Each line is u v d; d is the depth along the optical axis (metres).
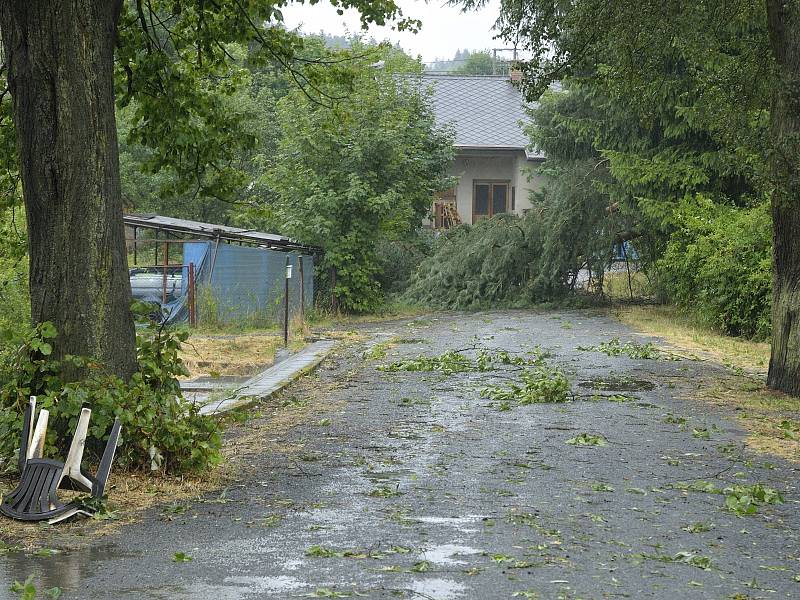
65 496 7.74
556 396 13.27
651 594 5.50
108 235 8.74
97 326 8.63
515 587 5.59
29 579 5.29
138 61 11.40
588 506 7.60
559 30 16.39
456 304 32.38
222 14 12.21
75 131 8.58
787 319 14.00
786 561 6.21
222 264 26.77
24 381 8.40
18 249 13.21
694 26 15.27
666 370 16.67
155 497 7.86
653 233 29.80
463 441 10.39
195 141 11.71
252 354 20.48
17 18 8.49
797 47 13.46
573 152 34.19
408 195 31.64
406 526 6.96
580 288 33.56
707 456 9.66
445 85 54.81
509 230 32.62
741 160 14.07
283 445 10.21
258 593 5.46
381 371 16.89
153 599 5.36
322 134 29.62
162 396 8.57
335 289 30.22
